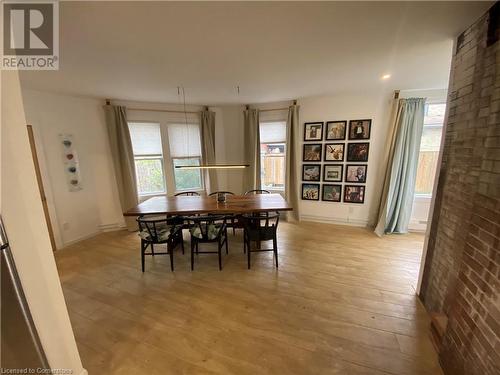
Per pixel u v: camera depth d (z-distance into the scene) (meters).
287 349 1.70
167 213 2.93
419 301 2.21
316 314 2.05
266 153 4.82
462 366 1.32
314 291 2.38
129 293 2.41
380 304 2.17
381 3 1.41
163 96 3.79
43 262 1.21
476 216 1.32
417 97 3.56
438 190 2.02
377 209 4.06
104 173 4.12
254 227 2.98
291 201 4.61
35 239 1.18
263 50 2.09
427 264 2.15
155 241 2.76
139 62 2.29
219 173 5.08
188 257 3.19
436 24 1.66
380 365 1.56
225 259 3.11
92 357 1.66
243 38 1.85
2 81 1.02
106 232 4.21
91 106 3.88
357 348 1.69
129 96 3.74
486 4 1.40
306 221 4.62
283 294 2.34
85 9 1.40
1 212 1.05
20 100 1.09
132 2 1.35
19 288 1.07
